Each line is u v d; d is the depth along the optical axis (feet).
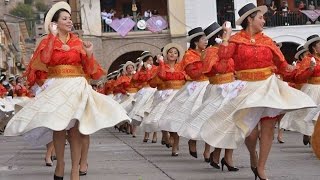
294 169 26.32
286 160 30.04
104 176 25.43
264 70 22.03
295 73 30.19
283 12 94.43
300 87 35.99
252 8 22.40
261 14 22.53
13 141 51.16
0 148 42.73
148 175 25.41
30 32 238.89
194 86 31.27
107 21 94.99
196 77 30.78
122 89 54.13
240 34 22.65
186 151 36.11
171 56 35.65
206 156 29.99
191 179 23.94
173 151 33.53
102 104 21.38
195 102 30.86
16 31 186.80
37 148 41.88
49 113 20.67
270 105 20.72
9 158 34.94
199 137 25.98
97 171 27.20
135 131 51.67
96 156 34.30
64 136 21.86
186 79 33.04
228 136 22.40
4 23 135.33
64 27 22.04
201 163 29.55
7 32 141.38
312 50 35.96
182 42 94.53
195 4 94.68
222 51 22.53
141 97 45.70
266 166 27.55
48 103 21.01
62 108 20.83
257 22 22.44
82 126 20.57
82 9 93.81
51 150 30.73
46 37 22.27
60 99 21.06
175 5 94.99
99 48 94.48
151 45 95.55
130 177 24.91
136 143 44.11
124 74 55.06
